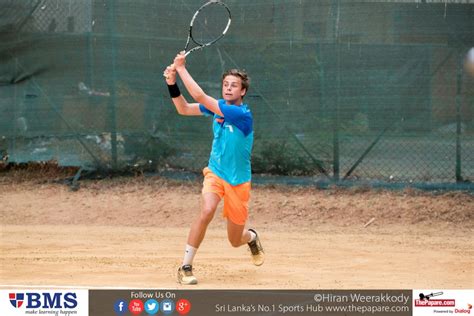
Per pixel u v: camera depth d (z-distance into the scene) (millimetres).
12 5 34406
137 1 33875
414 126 32750
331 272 22172
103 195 33281
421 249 26297
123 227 30438
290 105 33375
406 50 32625
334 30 32875
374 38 32750
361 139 33031
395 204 31594
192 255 20000
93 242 27156
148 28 33938
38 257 24125
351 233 29328
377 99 32844
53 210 32062
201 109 20203
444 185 32469
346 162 33188
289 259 24266
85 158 34656
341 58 32938
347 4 32781
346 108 33000
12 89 34688
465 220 30547
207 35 33688
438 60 32562
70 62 34281
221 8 33594
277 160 33719
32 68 34469
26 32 34406
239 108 19406
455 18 32438
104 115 34406
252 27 33438
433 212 31000
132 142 34500
